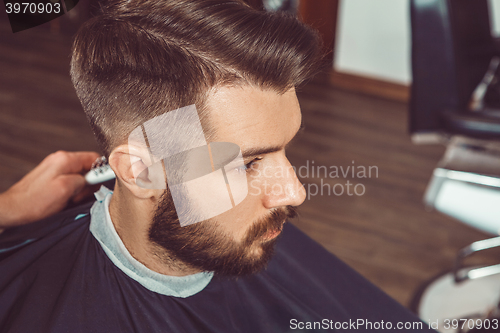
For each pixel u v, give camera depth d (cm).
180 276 51
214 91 38
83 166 70
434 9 125
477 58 155
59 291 48
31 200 65
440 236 183
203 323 54
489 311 146
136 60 39
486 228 124
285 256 67
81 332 46
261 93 39
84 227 53
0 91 259
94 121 43
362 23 284
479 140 126
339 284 68
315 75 43
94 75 41
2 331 48
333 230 182
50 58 301
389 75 291
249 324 61
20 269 52
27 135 224
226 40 38
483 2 154
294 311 64
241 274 48
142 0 41
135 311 49
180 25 39
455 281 155
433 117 135
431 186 130
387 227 186
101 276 49
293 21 41
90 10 46
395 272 166
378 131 254
